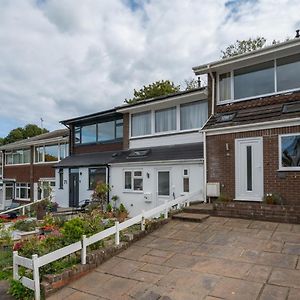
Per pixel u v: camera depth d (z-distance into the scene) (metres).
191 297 5.42
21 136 59.56
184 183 14.65
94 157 20.52
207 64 13.63
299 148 10.27
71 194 21.17
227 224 9.54
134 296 5.72
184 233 9.02
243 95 13.09
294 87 11.73
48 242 7.75
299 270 6.02
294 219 9.19
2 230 10.95
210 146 12.59
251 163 11.38
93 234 7.97
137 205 16.55
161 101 16.75
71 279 6.57
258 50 12.13
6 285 6.92
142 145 18.25
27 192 29.05
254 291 5.39
